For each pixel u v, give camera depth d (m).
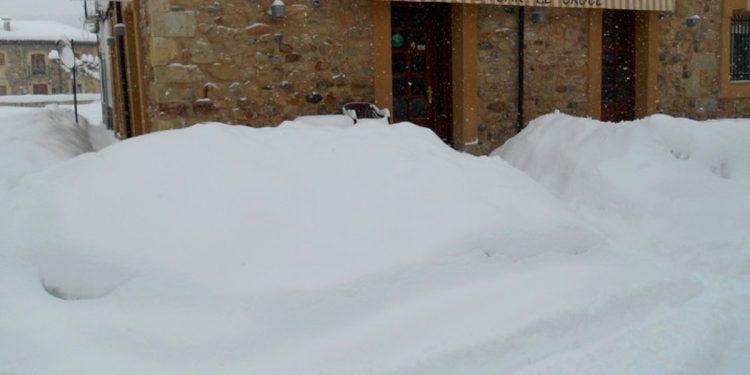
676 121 7.25
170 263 3.74
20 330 3.28
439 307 3.74
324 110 8.56
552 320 3.70
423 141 5.57
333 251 3.97
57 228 4.00
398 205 4.45
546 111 10.04
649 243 5.55
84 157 4.87
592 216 6.29
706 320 3.93
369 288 3.79
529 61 9.84
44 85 51.97
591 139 7.33
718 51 11.59
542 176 7.46
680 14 11.09
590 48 10.21
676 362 3.38
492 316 3.71
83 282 3.75
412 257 4.05
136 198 4.14
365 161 4.89
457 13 9.41
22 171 7.12
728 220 5.99
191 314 3.51
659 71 11.01
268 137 5.16
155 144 4.68
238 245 3.89
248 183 4.32
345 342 3.39
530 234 4.64
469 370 3.31
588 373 3.27
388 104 8.91
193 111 7.86
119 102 13.45
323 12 8.45
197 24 7.80
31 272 3.82
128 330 3.37
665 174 6.59
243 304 3.57
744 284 4.66
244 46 8.06
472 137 9.52
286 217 4.17
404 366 3.20
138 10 8.92
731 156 7.10
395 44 9.54
